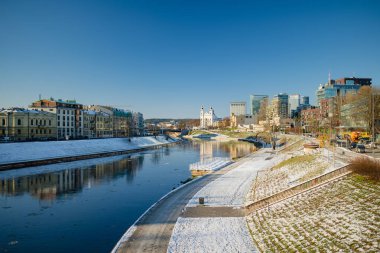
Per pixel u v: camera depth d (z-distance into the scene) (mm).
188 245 35750
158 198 64438
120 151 166000
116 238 42375
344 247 29938
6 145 115188
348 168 46781
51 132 180000
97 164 120625
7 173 95312
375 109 112812
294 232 36188
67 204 59875
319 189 45562
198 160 133750
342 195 41594
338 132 143500
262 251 33469
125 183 81375
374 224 32281
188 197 57562
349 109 142750
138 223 43438
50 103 191375
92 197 65562
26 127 164375
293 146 141375
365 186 41375
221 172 86688
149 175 94688
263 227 39875
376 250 27781
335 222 35531
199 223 42969
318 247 31328
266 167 89125
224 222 43156
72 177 90375
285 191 47812
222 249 34406
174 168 110375
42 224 48344
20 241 41688
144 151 185875
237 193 59969
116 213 53781
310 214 39875
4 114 160000
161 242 36750
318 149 82000
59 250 38812
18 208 57219
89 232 44688
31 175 92625
